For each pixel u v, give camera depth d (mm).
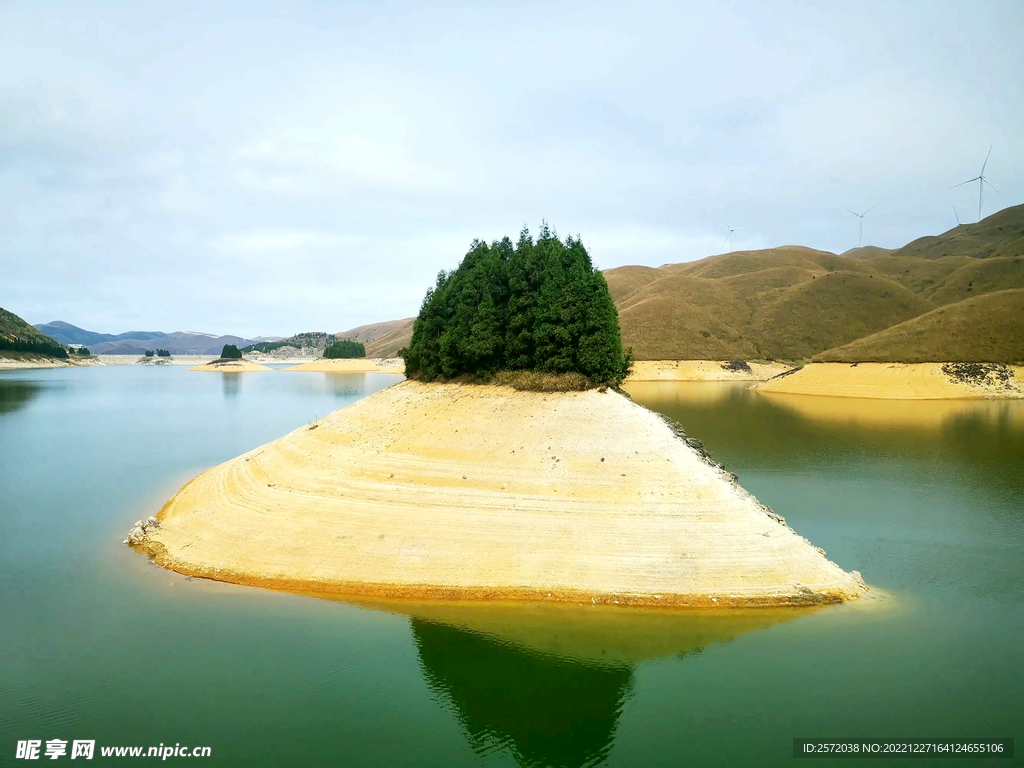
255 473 34000
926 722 15289
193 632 20000
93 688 17016
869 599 21953
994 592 22672
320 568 23875
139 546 28188
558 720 15656
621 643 19109
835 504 35031
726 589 21719
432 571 23109
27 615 21297
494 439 30469
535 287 35906
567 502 25891
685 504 25312
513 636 19531
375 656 18531
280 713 15883
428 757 14266
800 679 17172
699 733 15008
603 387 32750
